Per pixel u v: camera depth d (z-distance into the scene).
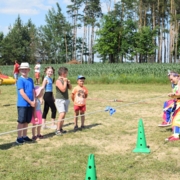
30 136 8.27
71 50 93.50
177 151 6.81
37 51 98.56
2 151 6.83
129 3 70.50
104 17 67.25
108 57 74.94
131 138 8.02
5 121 10.31
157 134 8.36
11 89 20.45
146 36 66.00
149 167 5.82
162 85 23.86
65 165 5.95
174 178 5.34
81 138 8.05
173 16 64.88
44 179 5.28
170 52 67.25
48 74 9.12
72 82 26.42
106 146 7.30
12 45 95.88
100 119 10.65
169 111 8.54
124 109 12.71
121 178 5.29
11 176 5.39
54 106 9.24
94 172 4.47
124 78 25.69
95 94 18.02
